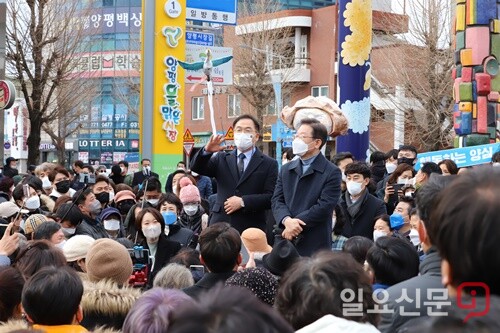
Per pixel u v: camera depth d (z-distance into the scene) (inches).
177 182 433.4
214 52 727.1
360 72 547.8
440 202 77.7
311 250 254.8
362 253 214.7
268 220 315.3
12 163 730.8
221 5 738.8
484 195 73.9
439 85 1073.5
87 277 211.3
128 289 190.7
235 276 165.9
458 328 72.0
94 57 1947.6
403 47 1143.0
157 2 661.3
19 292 172.7
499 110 557.0
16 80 1103.6
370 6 551.5
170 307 137.5
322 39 1488.7
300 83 1505.9
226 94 1565.0
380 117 1245.7
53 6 1029.8
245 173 285.3
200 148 284.2
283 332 69.6
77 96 1232.2
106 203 410.9
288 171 264.7
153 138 663.8
